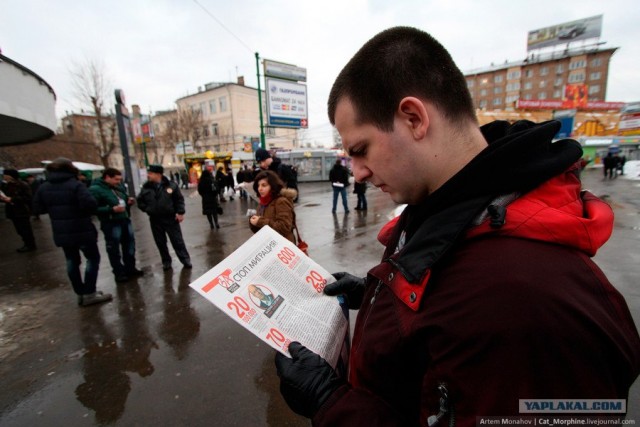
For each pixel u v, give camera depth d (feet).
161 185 14.14
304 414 2.39
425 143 1.83
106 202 12.69
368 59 1.88
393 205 31.35
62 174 10.37
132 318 10.12
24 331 9.59
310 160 69.15
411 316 1.72
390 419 1.84
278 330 2.79
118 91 38.70
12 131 26.63
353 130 1.99
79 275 11.05
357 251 16.08
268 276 3.32
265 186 9.34
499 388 1.28
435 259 1.65
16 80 20.04
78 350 8.48
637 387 6.17
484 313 1.33
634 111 88.22
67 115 87.20
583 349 1.25
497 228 1.53
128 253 13.62
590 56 153.69
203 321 9.75
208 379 7.11
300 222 24.38
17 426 6.11
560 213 1.50
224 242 19.51
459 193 1.72
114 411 6.32
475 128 1.95
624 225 19.38
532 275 1.34
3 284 14.02
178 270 14.52
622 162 67.26
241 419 5.99
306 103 42.63
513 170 1.57
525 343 1.24
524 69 164.96
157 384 7.02
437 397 1.51
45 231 26.91
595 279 1.44
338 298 3.46
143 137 59.26
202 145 117.08
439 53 1.86
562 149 1.74
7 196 19.10
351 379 2.37
